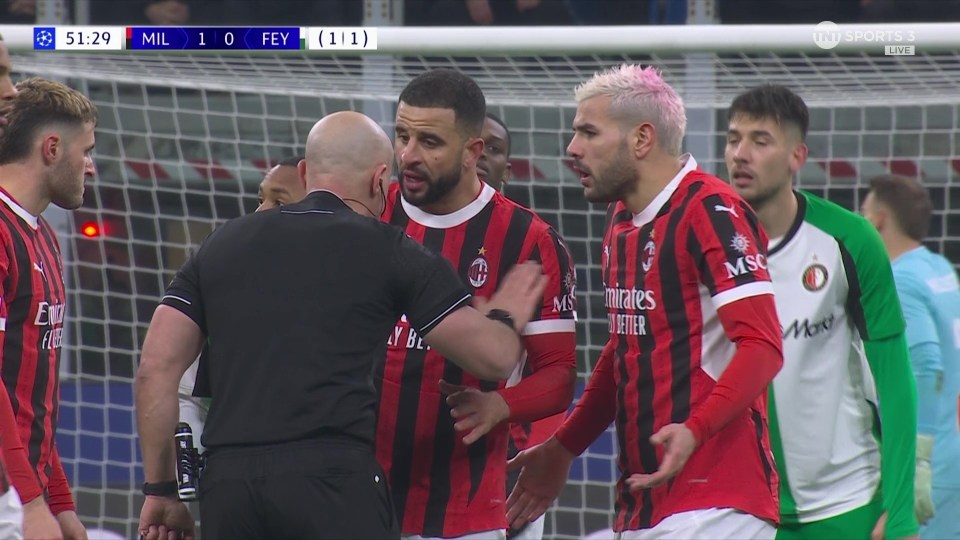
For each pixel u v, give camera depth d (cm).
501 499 1250
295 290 1073
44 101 1298
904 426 1261
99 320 2042
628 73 1159
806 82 1856
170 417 1085
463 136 1198
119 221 2206
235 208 2189
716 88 1845
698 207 1115
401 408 1222
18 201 1288
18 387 1277
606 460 2006
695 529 1110
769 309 1083
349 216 1103
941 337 1598
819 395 1282
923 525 1595
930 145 1908
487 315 1124
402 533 1227
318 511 1040
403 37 1641
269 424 1050
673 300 1130
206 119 2009
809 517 1295
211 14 2519
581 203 2070
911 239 1605
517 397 1185
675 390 1130
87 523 2052
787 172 1260
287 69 1897
